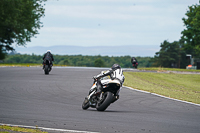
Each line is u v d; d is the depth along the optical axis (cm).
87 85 7400
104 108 4034
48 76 9369
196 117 3906
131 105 4862
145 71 16062
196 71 18062
